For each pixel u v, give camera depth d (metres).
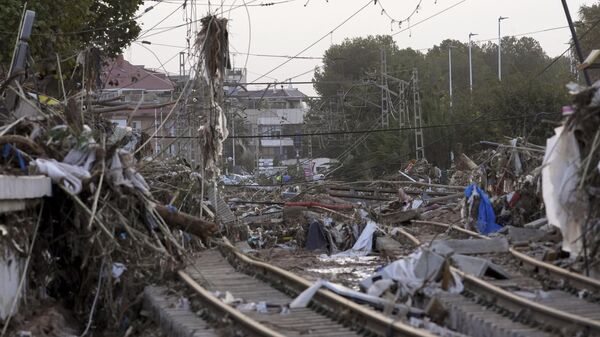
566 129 13.79
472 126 58.19
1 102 18.42
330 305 13.08
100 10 39.22
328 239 26.16
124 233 15.66
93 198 14.87
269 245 26.73
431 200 35.25
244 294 15.07
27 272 14.74
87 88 22.62
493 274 16.42
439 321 12.93
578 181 13.58
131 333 14.27
